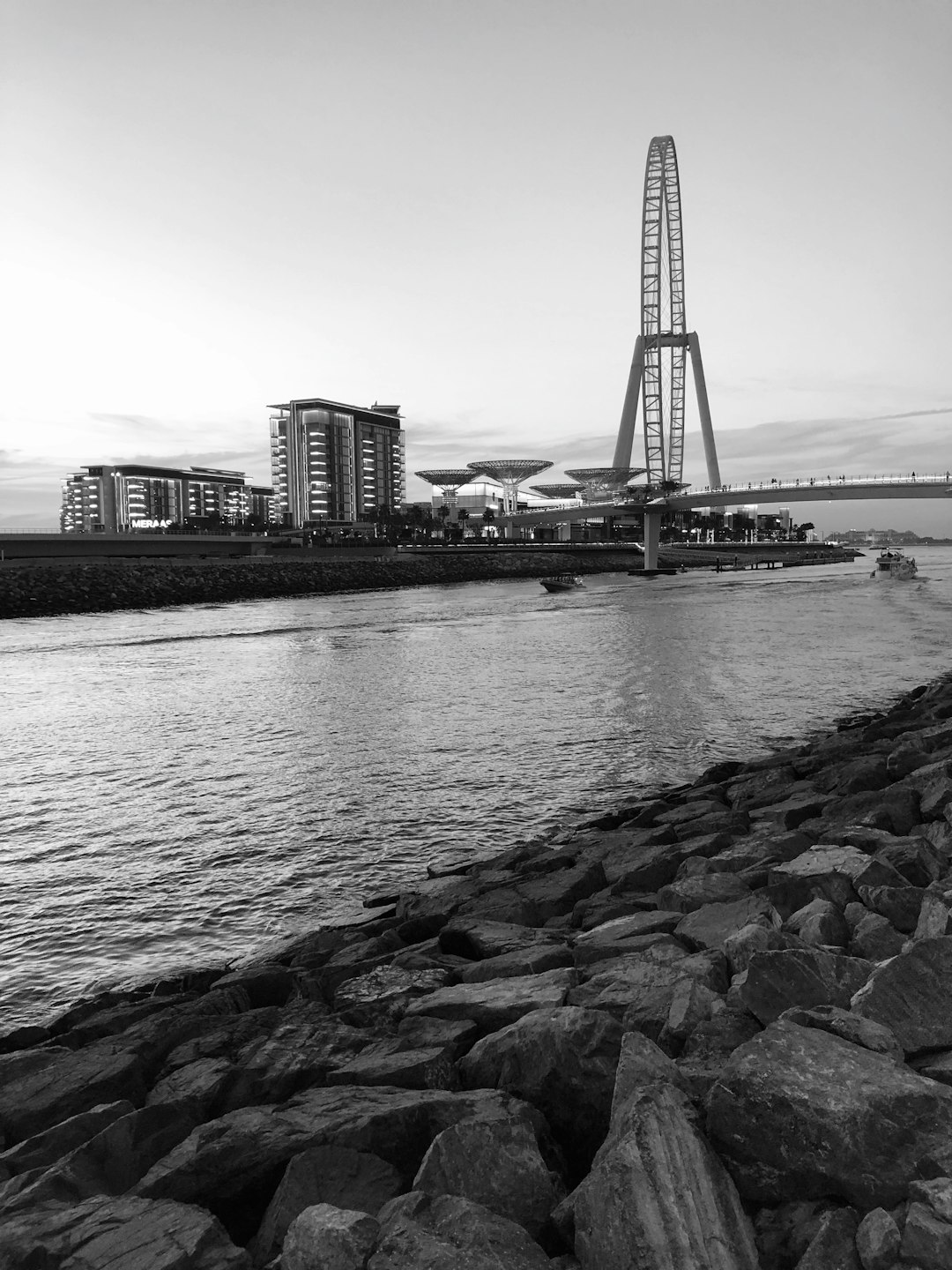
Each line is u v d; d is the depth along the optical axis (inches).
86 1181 192.4
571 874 461.4
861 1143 145.4
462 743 1022.4
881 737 840.3
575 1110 197.2
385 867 632.4
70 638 2453.2
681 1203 142.5
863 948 257.4
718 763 897.5
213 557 5324.8
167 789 869.8
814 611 2925.7
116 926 546.9
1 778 937.5
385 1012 282.8
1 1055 324.2
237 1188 183.2
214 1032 283.4
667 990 232.2
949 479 5068.9
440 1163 165.6
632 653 1861.5
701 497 6501.0
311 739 1085.1
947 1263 124.6
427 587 5305.1
